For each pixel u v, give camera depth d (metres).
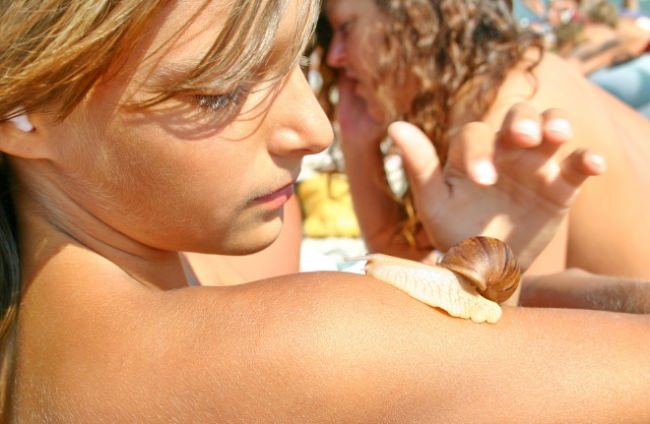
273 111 0.47
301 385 0.43
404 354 0.43
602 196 0.89
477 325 0.45
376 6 0.90
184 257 0.64
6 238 0.49
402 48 0.88
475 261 0.47
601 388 0.44
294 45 0.46
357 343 0.43
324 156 1.25
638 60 1.65
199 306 0.45
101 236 0.50
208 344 0.44
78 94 0.44
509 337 0.45
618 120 1.01
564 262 0.83
